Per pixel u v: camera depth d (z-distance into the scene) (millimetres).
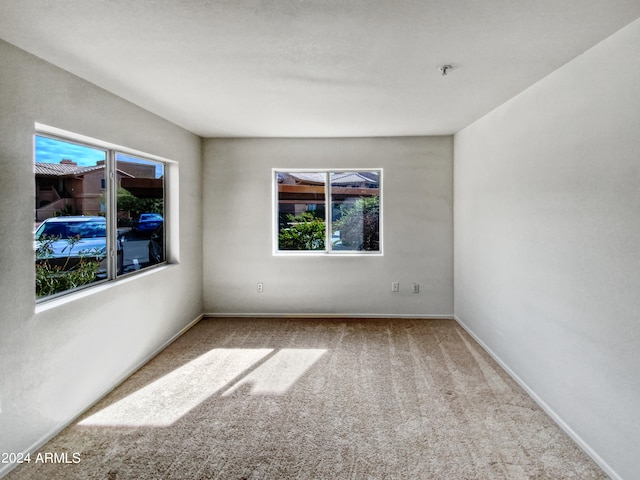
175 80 2646
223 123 4008
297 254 4918
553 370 2512
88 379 2666
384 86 2795
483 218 3740
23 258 2115
